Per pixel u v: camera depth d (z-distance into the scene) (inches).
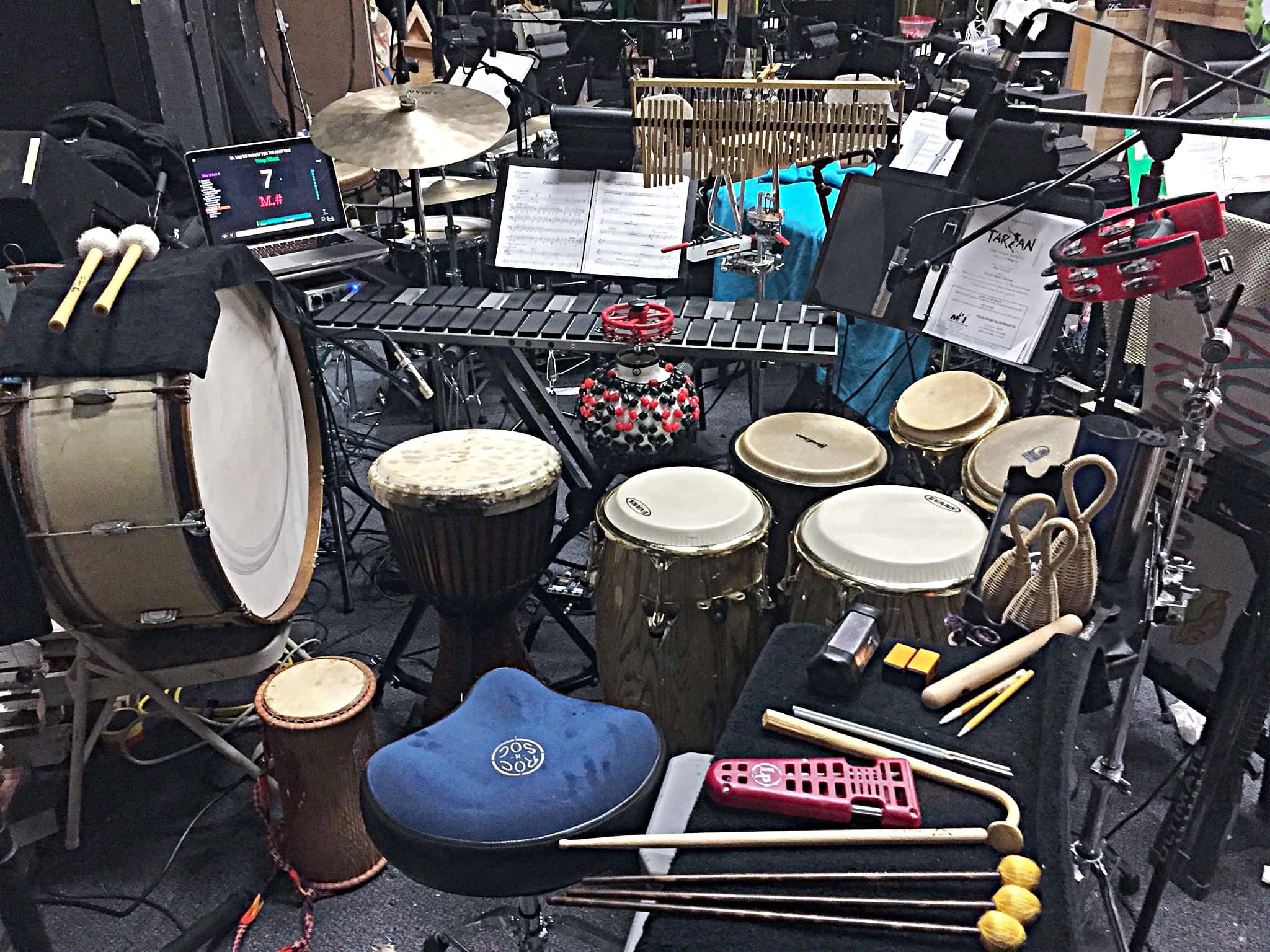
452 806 48.2
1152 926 77.8
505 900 80.2
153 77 151.3
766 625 88.7
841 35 149.8
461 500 84.6
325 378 173.0
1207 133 49.9
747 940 37.5
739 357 100.4
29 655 85.2
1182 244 50.2
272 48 210.1
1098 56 135.9
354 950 77.1
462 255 155.5
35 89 148.9
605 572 87.0
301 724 76.4
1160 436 57.3
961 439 92.7
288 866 82.2
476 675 97.8
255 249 125.9
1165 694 100.7
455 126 122.2
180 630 85.4
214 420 78.7
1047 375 101.5
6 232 96.2
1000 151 88.9
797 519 90.1
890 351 142.3
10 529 62.4
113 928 79.0
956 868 40.1
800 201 150.0
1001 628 56.5
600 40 177.3
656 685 87.3
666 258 115.4
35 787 92.4
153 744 99.0
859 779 43.8
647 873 48.4
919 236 90.0
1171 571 59.3
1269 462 73.1
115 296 72.2
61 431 69.6
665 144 103.5
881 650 52.1
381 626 117.3
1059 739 44.8
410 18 214.2
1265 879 81.9
